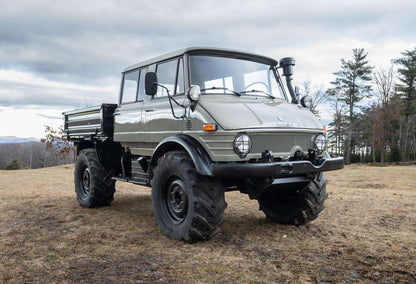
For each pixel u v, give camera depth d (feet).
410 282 9.58
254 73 16.65
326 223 16.51
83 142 22.62
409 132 174.60
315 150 14.24
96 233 15.02
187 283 9.67
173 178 14.34
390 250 12.25
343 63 175.83
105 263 11.27
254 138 12.90
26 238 14.28
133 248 12.89
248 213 19.30
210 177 13.03
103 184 20.53
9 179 40.83
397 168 73.36
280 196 16.70
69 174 47.88
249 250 12.62
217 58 15.83
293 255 12.00
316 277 10.03
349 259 11.48
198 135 13.26
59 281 9.86
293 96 17.69
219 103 13.71
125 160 19.20
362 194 25.89
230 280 9.89
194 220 12.74
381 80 161.17
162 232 14.90
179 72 15.44
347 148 177.58
